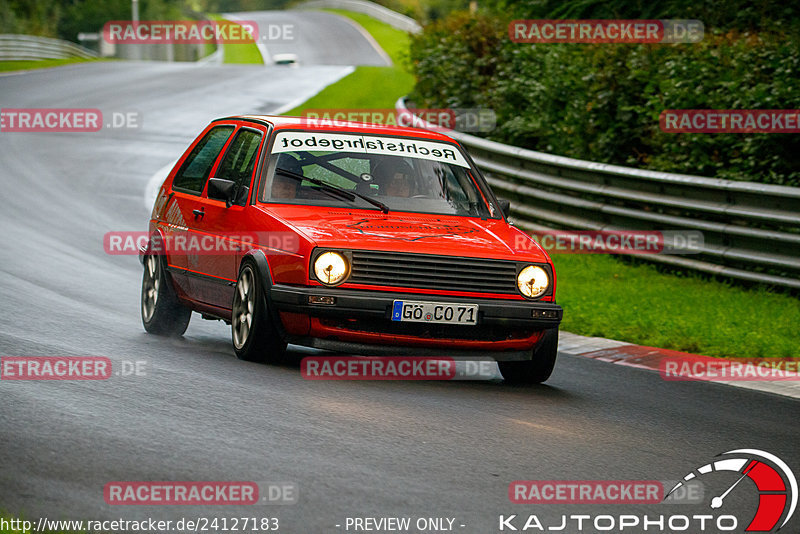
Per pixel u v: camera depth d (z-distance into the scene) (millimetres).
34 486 15508
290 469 17281
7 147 84438
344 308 24344
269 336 25188
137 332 29719
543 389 25984
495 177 57312
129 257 45125
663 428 22500
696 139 47875
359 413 21375
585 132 55656
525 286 25547
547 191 53344
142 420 19469
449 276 25016
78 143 88875
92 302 34156
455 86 73688
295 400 22000
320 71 161625
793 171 46406
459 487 17109
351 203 27016
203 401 21266
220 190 27016
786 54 46875
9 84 130875
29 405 19844
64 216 55531
